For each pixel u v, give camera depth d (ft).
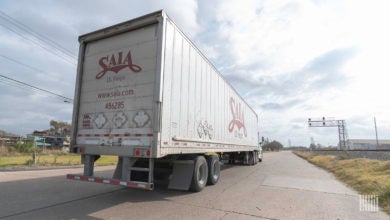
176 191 24.18
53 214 15.72
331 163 63.57
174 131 19.85
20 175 33.19
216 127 30.48
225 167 54.03
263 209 18.13
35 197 20.22
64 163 51.13
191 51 23.75
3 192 21.91
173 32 20.39
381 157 70.38
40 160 54.44
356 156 92.22
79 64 22.76
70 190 23.57
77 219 14.85
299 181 33.06
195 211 17.07
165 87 18.75
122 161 20.72
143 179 18.80
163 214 16.20
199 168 24.48
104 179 18.74
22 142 76.23
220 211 17.26
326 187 28.58
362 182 29.55
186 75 22.43
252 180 33.27
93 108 21.45
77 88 22.43
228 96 36.52
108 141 19.89
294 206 19.30
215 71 30.76
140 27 20.10
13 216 15.12
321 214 17.29
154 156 17.21
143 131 18.28
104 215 15.78
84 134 21.44
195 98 24.29
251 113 56.80
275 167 56.75
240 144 44.29
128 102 19.58
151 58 19.07
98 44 22.36
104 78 21.35
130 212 16.53
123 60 20.57
